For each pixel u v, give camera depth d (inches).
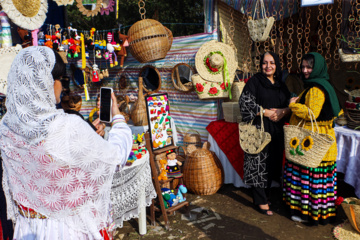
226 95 167.5
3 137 50.7
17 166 50.3
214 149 168.1
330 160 119.7
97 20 410.9
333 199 124.6
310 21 221.9
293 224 127.0
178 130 198.2
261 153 132.9
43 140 46.2
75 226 50.9
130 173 105.8
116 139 55.1
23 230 53.1
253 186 136.3
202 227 125.6
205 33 174.7
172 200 128.4
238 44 190.2
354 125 138.3
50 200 49.4
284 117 134.3
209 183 153.3
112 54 182.9
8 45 105.6
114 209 103.0
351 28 174.7
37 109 46.6
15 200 53.2
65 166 47.7
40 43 144.8
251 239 116.3
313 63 116.2
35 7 109.0
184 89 188.4
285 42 227.6
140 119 181.9
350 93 144.7
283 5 198.2
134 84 217.5
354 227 117.0
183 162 179.2
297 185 126.7
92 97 240.1
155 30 164.9
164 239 117.0
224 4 175.9
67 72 222.2
